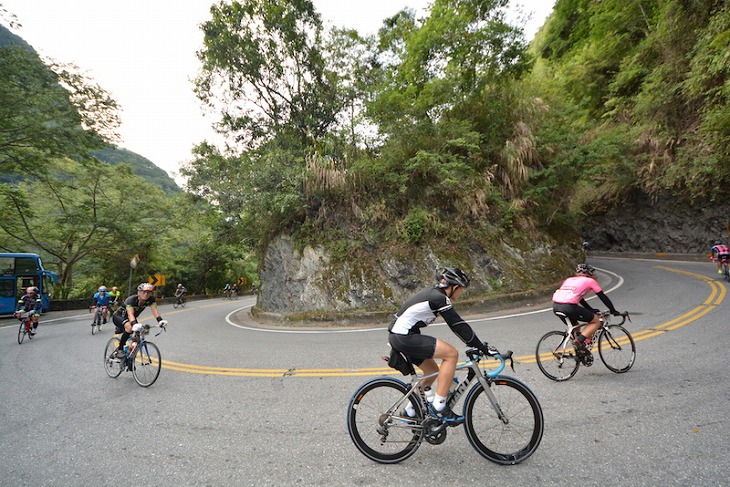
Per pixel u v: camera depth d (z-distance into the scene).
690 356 4.73
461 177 12.58
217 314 16.81
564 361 4.43
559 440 2.88
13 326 14.26
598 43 23.83
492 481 2.39
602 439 2.85
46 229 25.59
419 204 12.33
